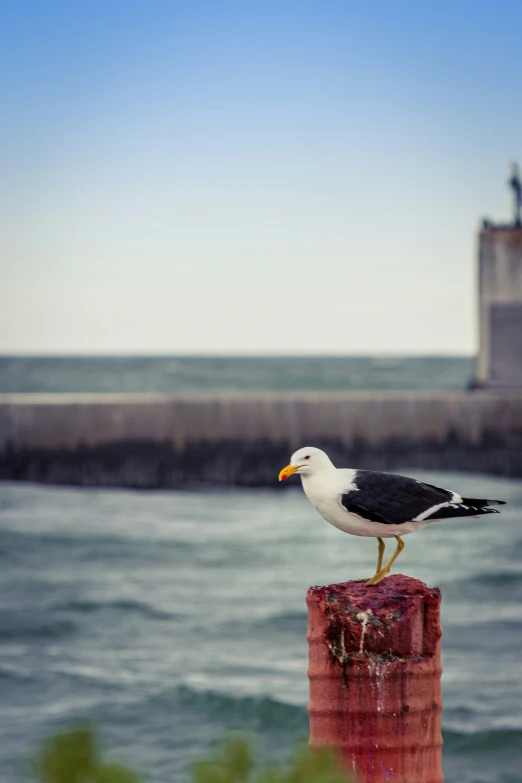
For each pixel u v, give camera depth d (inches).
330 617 146.9
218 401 1686.8
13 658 672.4
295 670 645.9
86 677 625.6
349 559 1063.6
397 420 1692.9
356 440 1690.5
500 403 1672.0
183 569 1013.2
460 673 621.0
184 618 785.6
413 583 151.2
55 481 1670.8
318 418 1690.5
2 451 1667.1
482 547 1119.6
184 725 545.0
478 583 914.7
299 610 806.5
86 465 1669.5
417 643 145.7
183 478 1675.7
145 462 1673.2
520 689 588.4
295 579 952.9
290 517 1424.7
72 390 4227.4
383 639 145.5
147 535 1240.8
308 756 81.3
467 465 1683.1
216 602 842.8
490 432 1680.6
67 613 802.8
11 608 819.4
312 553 1103.0
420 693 144.8
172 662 663.1
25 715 554.9
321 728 146.4
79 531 1268.5
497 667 633.0
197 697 581.3
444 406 1688.0
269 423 1688.0
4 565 1035.9
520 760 497.4
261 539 1209.4
